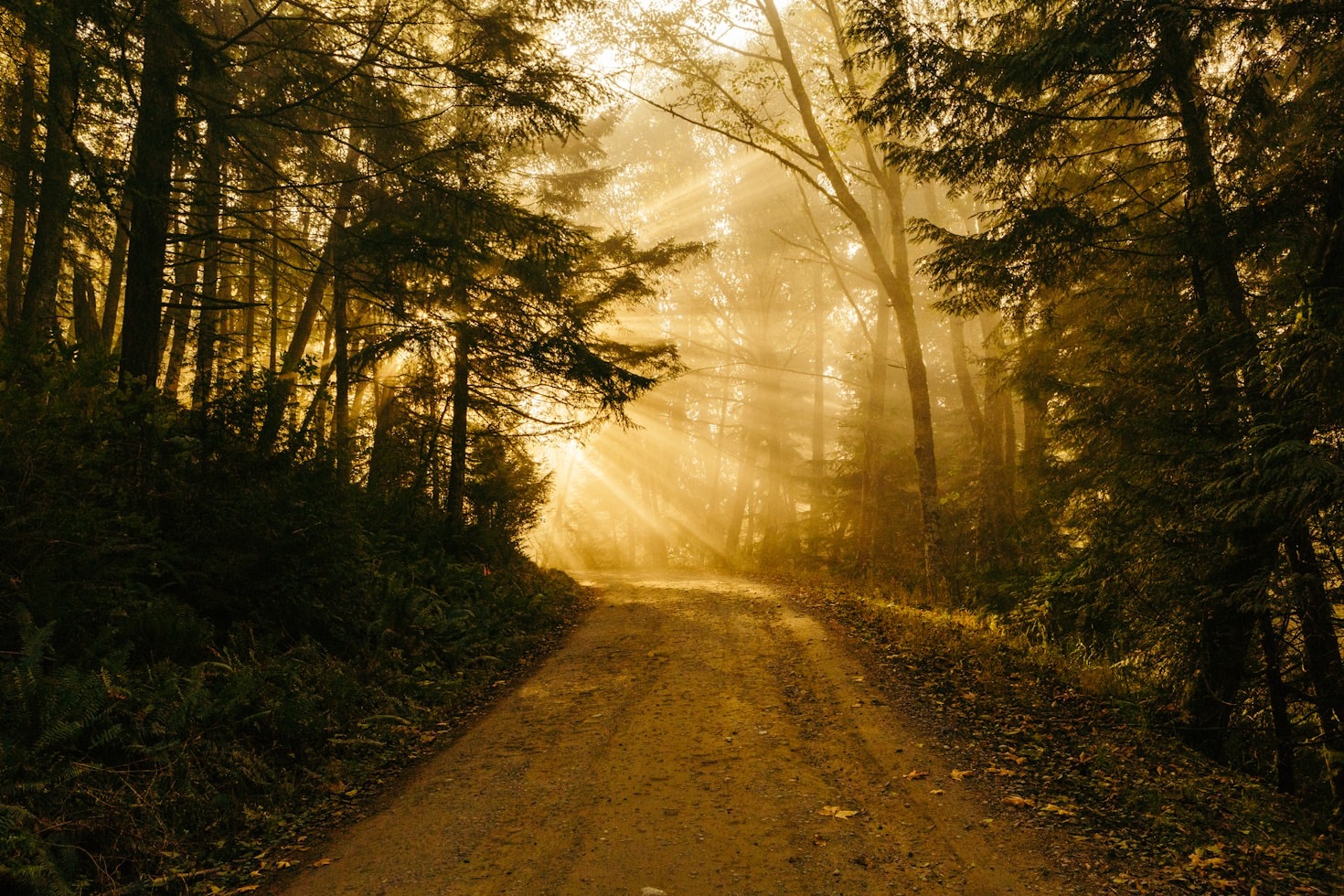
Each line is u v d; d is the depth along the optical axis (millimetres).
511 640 11953
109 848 4645
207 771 5629
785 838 5090
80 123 9664
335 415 15148
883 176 18531
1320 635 7219
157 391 7992
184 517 7645
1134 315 10039
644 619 14211
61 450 6398
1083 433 9820
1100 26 7504
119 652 5586
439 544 14875
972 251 9297
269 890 4688
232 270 17531
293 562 8156
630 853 4961
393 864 4961
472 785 6301
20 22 7836
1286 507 6422
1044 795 5723
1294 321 6406
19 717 4723
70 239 12938
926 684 8875
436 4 10203
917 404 17812
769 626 12945
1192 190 8258
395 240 9977
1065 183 10656
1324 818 6383
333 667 7992
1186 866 4613
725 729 7445
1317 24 6691
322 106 9586
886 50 9156
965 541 26250
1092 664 10039
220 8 13289
